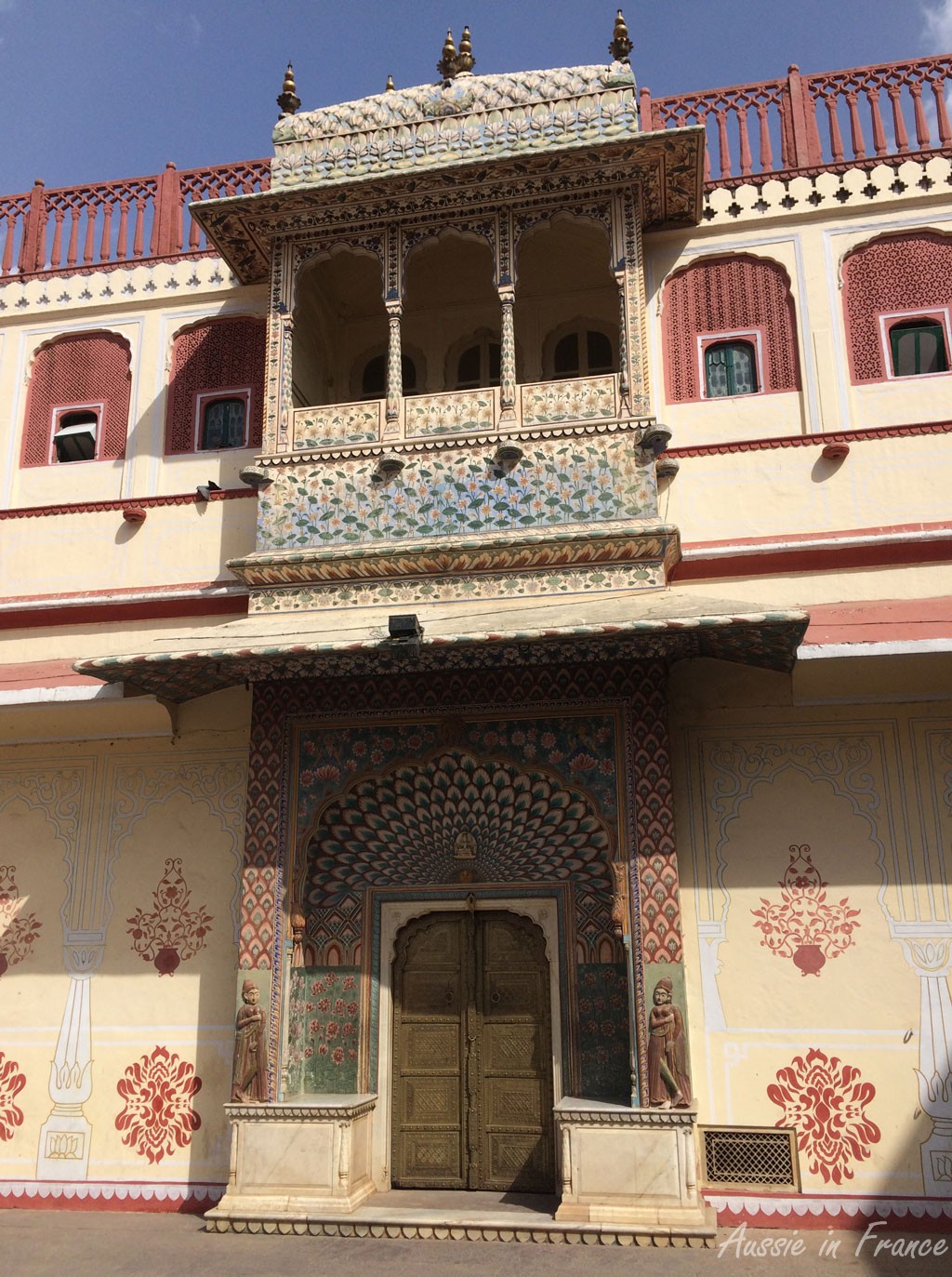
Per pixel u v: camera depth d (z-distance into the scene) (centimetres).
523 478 654
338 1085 621
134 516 741
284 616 662
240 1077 598
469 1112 612
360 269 768
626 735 612
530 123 696
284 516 677
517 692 632
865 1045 584
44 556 752
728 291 727
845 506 658
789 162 739
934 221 707
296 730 654
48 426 807
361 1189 591
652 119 766
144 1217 612
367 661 597
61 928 688
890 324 701
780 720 636
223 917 668
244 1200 575
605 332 793
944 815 605
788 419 696
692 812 632
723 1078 593
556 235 739
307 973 638
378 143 717
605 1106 559
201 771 696
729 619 520
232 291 798
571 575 636
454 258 760
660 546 624
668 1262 501
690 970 610
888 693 624
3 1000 682
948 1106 568
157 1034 659
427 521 659
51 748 722
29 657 741
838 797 619
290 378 709
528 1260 504
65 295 827
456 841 636
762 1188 575
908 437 661
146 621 730
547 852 625
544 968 623
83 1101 656
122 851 693
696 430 705
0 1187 649
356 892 643
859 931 600
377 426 687
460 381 803
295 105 754
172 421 784
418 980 637
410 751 639
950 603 620
